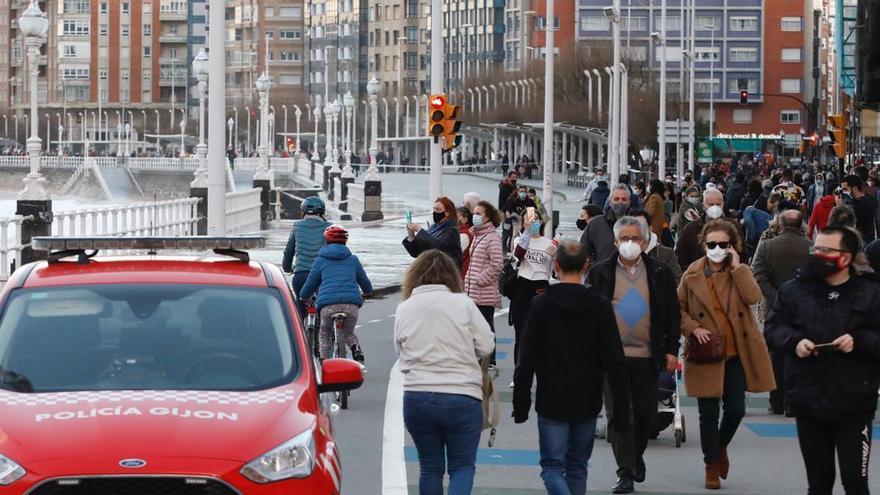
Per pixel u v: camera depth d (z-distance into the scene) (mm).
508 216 46438
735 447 16828
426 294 11992
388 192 124875
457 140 43844
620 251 14141
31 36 39625
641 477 14484
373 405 19734
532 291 21156
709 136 156375
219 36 30844
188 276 11609
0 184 194625
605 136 121125
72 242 12070
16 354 10656
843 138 59969
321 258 19922
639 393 14234
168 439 9508
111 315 11055
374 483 14648
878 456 16250
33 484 9164
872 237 33969
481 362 14727
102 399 10039
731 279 14609
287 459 9594
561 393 12164
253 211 69188
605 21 195750
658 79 166875
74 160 187500
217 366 10672
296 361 10914
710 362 14320
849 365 11609
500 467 15609
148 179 167375
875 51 33094
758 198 39375
